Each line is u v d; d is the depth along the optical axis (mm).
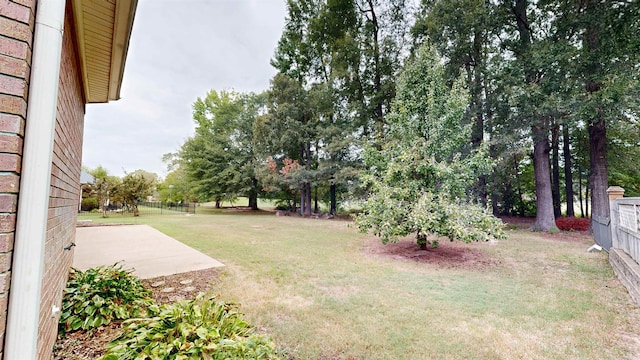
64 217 2590
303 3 15617
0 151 1017
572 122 8055
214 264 5066
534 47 8680
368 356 2328
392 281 4277
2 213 1023
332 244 7328
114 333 2492
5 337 1052
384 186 6141
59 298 2418
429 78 6594
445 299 3566
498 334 2701
